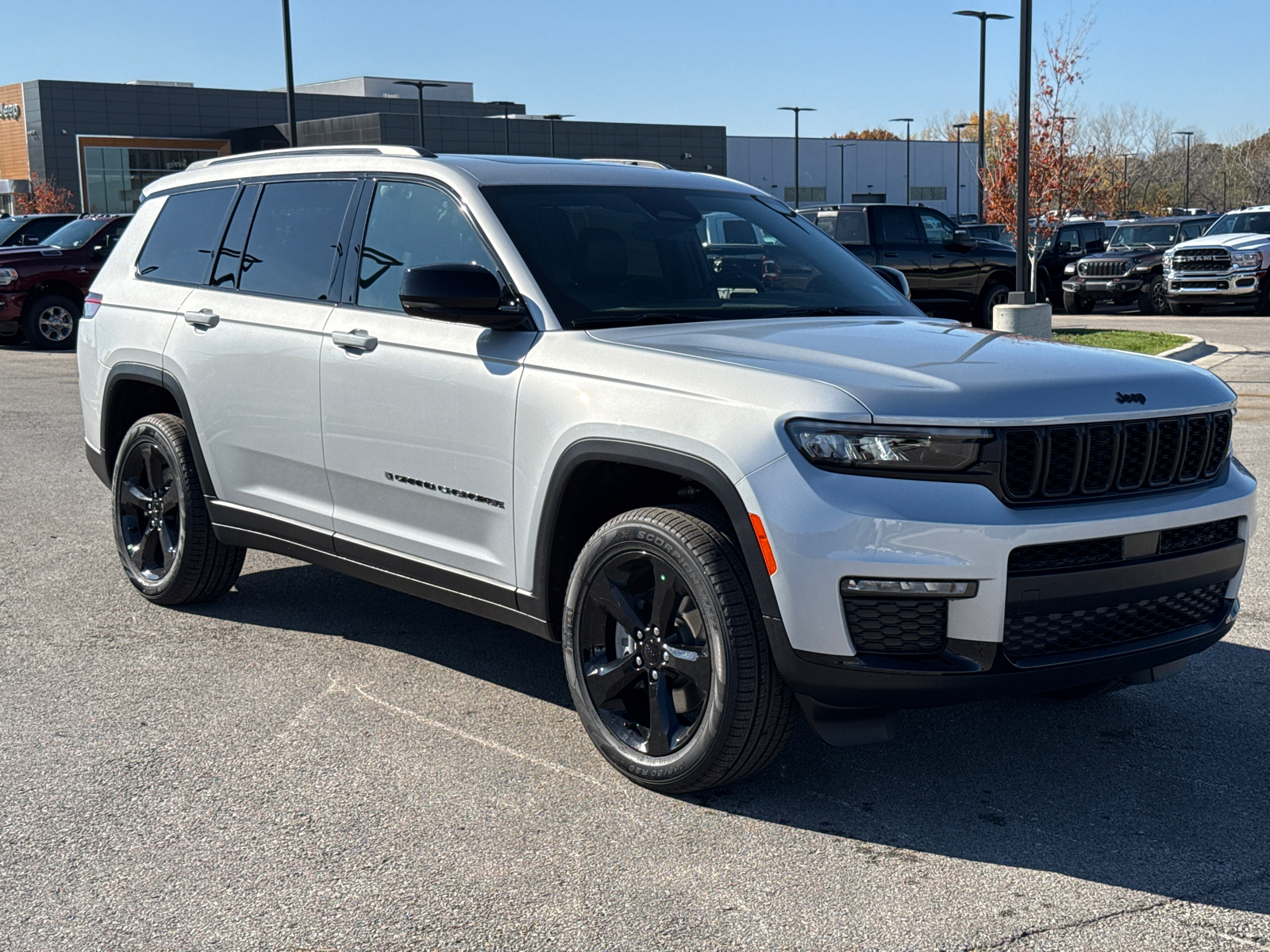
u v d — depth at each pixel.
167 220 5.75
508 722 4.26
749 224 4.81
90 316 5.97
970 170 100.50
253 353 4.92
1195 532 3.54
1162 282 23.94
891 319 4.33
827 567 3.20
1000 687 3.25
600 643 3.83
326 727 4.21
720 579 3.42
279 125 71.44
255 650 5.03
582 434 3.71
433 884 3.15
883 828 3.47
